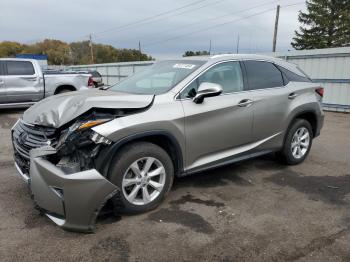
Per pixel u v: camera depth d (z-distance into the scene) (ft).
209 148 12.80
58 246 9.40
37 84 33.71
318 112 17.26
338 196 13.25
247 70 14.48
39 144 10.41
